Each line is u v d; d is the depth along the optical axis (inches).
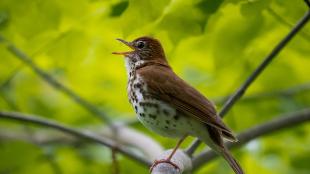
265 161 605.3
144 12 413.7
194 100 378.0
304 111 473.7
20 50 550.6
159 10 413.1
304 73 585.9
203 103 377.4
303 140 613.9
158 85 383.2
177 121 380.5
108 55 563.5
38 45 542.6
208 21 436.8
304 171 608.1
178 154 399.9
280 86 594.6
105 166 627.8
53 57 546.6
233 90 582.9
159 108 382.3
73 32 527.2
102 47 547.2
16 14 494.0
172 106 380.5
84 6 496.7
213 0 407.5
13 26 503.5
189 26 419.2
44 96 638.5
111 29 517.0
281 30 510.9
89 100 617.3
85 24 514.0
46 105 637.3
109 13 442.0
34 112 633.6
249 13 408.8
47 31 507.5
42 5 490.6
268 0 406.0
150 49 421.4
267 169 605.0
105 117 550.3
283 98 591.5
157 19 414.9
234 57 502.3
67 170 633.0
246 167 606.2
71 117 634.2
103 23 512.7
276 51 422.0
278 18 458.6
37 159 634.2
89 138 485.4
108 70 590.9
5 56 579.2
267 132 469.7
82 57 544.7
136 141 518.9
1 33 538.6
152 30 441.7
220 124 367.9
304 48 530.9
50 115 633.6
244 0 402.9
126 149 478.3
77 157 629.0
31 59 551.5
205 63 553.9
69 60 548.4
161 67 408.5
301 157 609.6
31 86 631.8
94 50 547.2
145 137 520.7
